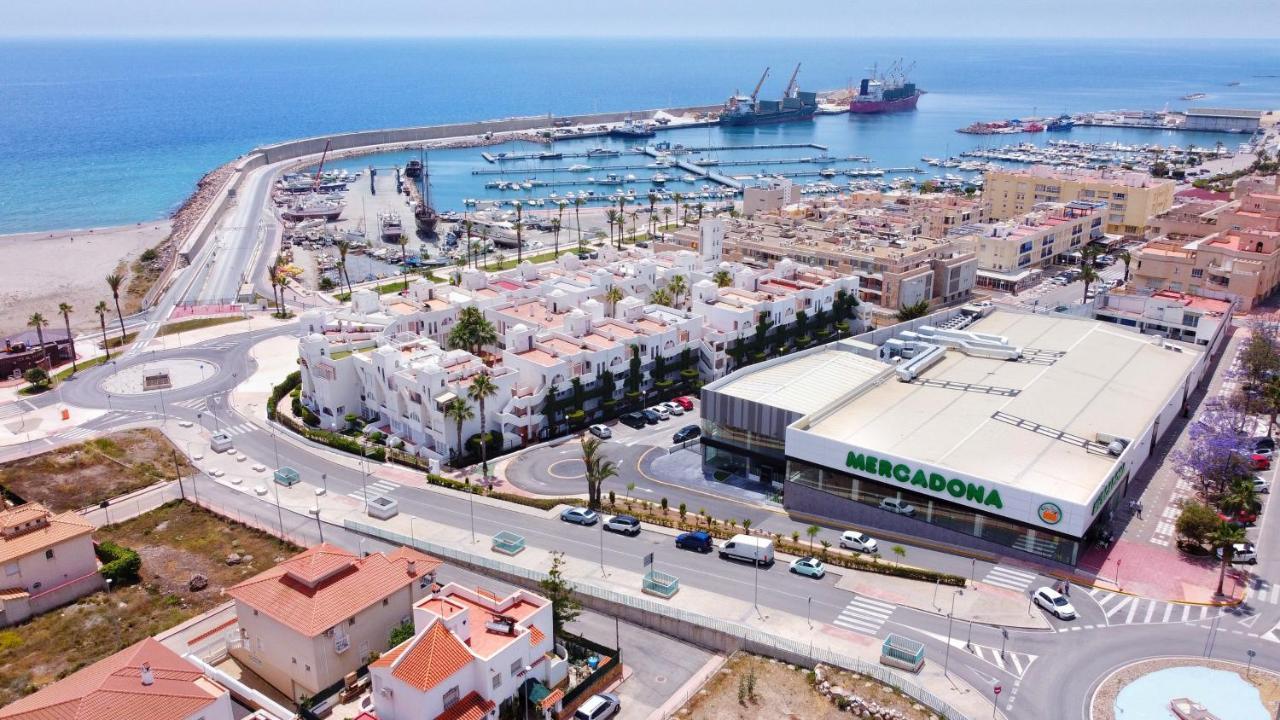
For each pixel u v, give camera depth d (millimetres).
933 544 125812
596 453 160875
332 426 176500
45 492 149250
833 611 109875
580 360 172500
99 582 121562
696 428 169000
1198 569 117250
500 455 162500
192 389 195500
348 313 198375
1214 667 97625
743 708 93875
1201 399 176500
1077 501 116875
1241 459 138750
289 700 99312
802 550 123938
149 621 114188
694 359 193750
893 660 98250
